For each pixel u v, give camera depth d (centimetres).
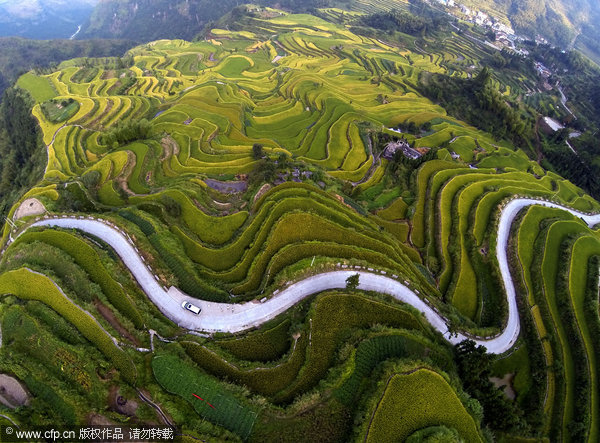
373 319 4428
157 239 5325
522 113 13038
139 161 7644
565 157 11169
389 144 9450
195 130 9350
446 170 8100
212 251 5488
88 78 13225
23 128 9950
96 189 6706
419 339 4238
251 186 7106
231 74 15262
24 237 4834
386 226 6919
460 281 6016
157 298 4556
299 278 4894
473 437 3500
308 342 4125
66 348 3684
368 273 5112
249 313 4531
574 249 6150
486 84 13450
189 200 6438
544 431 4556
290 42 19388
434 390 3684
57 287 4162
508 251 6406
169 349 3875
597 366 4934
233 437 3338
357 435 3347
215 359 3950
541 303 5650
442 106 13438
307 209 6088
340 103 11950
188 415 3434
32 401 3366
